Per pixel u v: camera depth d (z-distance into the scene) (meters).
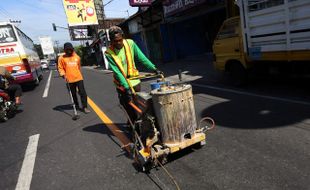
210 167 3.68
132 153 4.41
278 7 5.92
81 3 33.31
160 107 3.62
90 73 24.23
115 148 4.82
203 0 13.16
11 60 12.89
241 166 3.60
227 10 12.34
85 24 33.69
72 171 4.17
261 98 6.56
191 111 3.79
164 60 19.77
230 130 4.86
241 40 7.49
